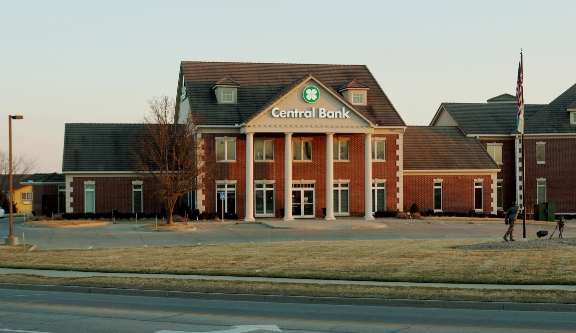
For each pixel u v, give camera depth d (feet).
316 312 50.85
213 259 82.79
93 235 125.80
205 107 166.30
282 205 167.63
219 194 164.35
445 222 158.71
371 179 169.07
